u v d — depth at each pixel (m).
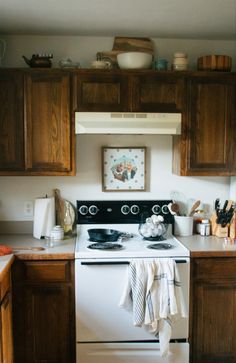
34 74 2.47
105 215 2.79
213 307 2.39
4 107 2.48
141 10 2.25
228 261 2.37
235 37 2.78
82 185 2.85
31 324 2.33
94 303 2.31
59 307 2.34
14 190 2.82
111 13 2.29
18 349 2.34
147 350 2.33
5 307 2.08
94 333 2.32
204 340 2.40
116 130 2.44
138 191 2.86
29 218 2.84
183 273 2.33
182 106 2.54
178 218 2.77
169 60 2.81
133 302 2.22
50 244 2.51
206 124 2.57
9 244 2.50
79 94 2.49
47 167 2.54
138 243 2.52
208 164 2.60
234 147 2.60
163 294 2.20
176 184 2.89
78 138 2.82
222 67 2.56
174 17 2.37
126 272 2.27
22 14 2.31
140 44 2.78
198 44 2.83
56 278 2.32
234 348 2.43
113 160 2.84
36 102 2.49
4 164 2.52
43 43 2.74
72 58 2.76
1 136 2.50
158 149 2.86
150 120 2.46
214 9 2.24
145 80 2.51
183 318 2.34
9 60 2.73
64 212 2.81
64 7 2.20
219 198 2.90
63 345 2.35
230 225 2.71
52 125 2.51
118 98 2.50
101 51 2.77
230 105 2.57
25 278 2.30
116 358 2.33
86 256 2.29
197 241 2.60
